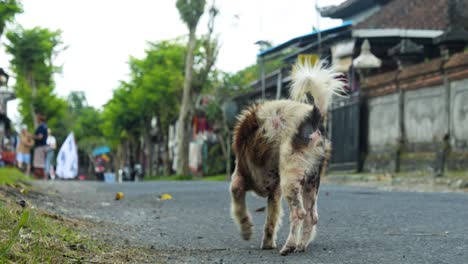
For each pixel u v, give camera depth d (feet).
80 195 43.11
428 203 34.40
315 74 19.98
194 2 123.65
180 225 26.91
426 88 65.92
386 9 101.19
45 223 20.45
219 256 18.79
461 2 67.00
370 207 32.12
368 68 82.48
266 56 111.14
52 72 175.42
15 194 32.01
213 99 133.49
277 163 19.76
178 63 180.14
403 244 19.95
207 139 160.04
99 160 265.34
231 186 21.07
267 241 20.58
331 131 86.58
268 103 20.04
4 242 15.53
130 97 194.29
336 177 77.77
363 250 19.11
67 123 275.59
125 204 37.01
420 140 66.90
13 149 131.03
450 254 17.98
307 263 17.37
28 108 179.63
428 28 86.38
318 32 88.33
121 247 19.76
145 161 251.39
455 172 58.49
